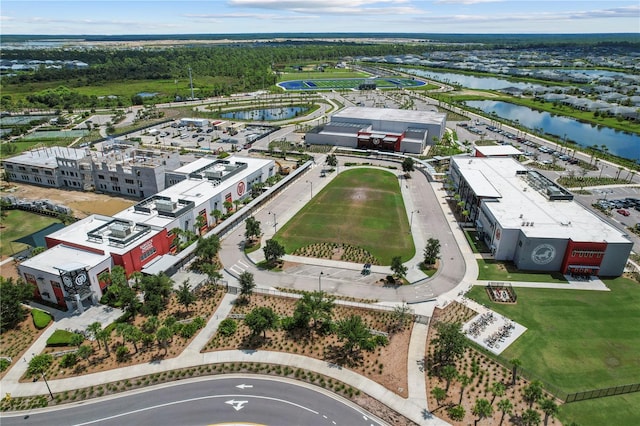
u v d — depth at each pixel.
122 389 70.94
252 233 114.62
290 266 105.94
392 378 72.44
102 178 155.12
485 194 124.00
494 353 77.12
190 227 119.44
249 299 93.44
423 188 157.25
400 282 98.50
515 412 65.19
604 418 64.19
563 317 86.81
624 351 77.75
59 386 71.81
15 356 78.38
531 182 135.75
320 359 77.00
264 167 158.00
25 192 156.00
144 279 89.38
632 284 97.62
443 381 71.75
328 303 82.31
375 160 192.88
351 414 65.94
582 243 97.69
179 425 64.31
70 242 100.56
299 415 65.81
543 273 102.19
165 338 76.25
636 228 124.06
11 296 84.75
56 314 88.94
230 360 76.94
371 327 84.31
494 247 109.50
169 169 157.88
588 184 161.25
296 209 139.50
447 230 124.19
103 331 76.88
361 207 140.00
